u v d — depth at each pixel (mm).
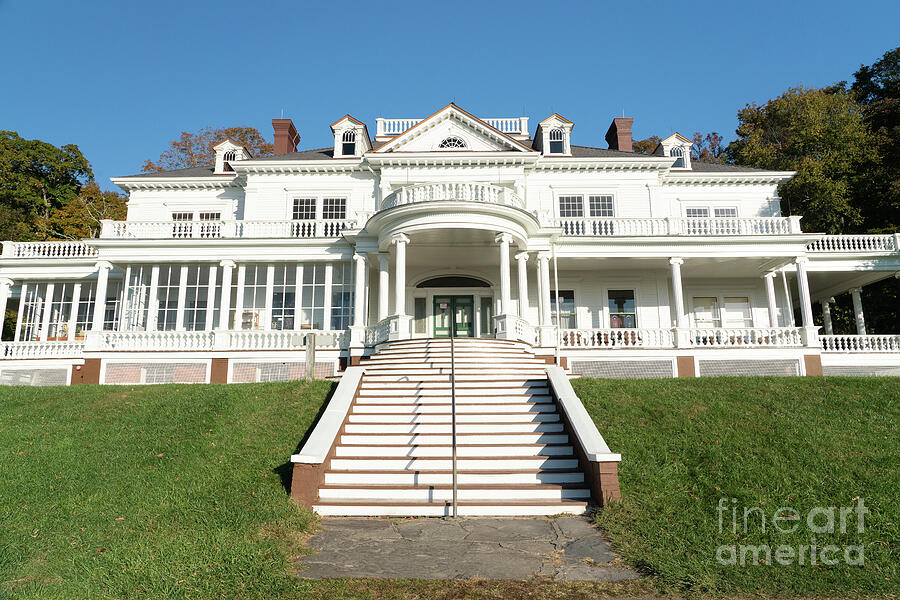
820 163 32125
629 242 22500
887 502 7938
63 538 7602
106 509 8523
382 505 8836
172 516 8258
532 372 16328
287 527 7859
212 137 52000
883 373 21359
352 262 22969
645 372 21000
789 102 41406
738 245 22391
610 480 8828
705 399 12555
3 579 6418
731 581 6117
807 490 8406
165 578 5988
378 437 11258
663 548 6988
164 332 21188
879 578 6215
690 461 9680
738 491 8461
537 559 6836
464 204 19234
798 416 11352
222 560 6477
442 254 22766
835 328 32156
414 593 5820
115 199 45656
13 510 8469
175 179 26328
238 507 8484
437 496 9250
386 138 28203
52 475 9688
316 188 25578
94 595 5711
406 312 24562
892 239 23609
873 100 41562
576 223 24078
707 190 26266
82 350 21312
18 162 44438
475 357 17125
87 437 11438
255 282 23391
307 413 12461
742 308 25516
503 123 28828
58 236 41344
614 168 25281
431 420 11977
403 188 20438
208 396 13641
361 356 20453
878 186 32219
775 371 20922
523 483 9633
